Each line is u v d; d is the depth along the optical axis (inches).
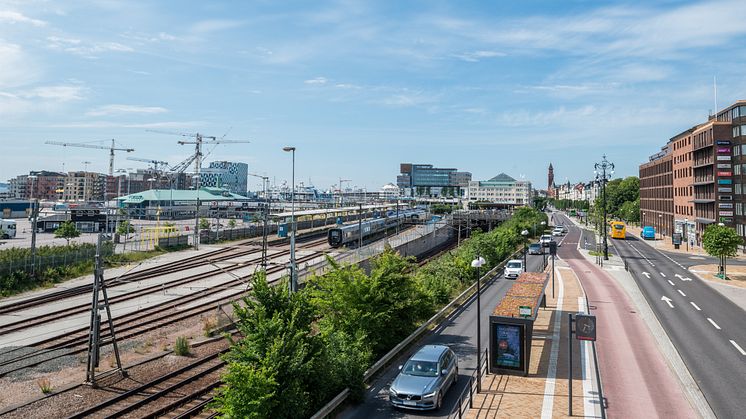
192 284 1743.4
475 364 938.7
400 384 735.7
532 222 3914.9
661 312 1379.2
